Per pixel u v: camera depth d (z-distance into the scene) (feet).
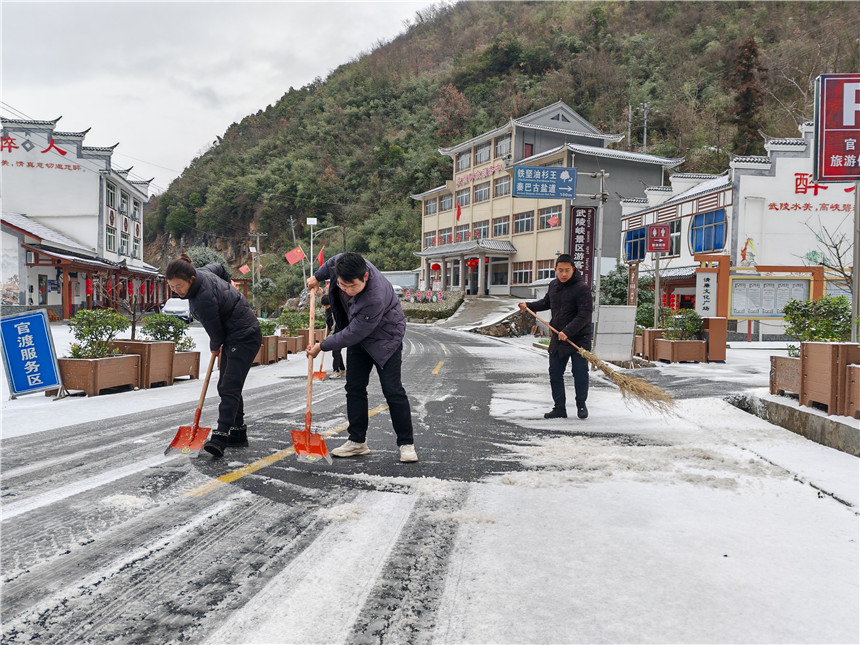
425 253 167.12
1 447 14.70
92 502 10.41
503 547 8.57
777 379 19.60
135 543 8.59
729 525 9.54
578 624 6.41
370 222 239.50
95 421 18.47
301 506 10.30
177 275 13.05
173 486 11.41
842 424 14.52
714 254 70.28
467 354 53.98
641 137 189.47
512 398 25.14
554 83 217.15
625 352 36.40
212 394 24.88
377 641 6.04
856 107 17.21
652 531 9.25
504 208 142.41
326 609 6.71
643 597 7.07
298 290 222.48
